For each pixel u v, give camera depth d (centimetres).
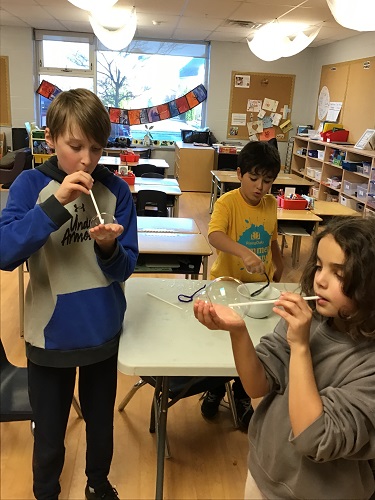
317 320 93
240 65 854
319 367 88
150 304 167
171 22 679
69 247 129
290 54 555
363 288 77
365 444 79
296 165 845
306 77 870
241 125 886
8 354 266
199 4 546
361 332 81
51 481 149
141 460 192
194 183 835
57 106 117
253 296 164
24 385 175
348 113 719
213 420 221
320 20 592
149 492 176
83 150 118
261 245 208
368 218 84
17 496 170
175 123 912
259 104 876
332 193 707
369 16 294
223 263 205
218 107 874
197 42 859
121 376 252
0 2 593
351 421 77
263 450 98
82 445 196
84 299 131
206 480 184
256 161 188
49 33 817
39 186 125
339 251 80
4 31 793
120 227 117
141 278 192
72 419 212
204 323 98
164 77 881
